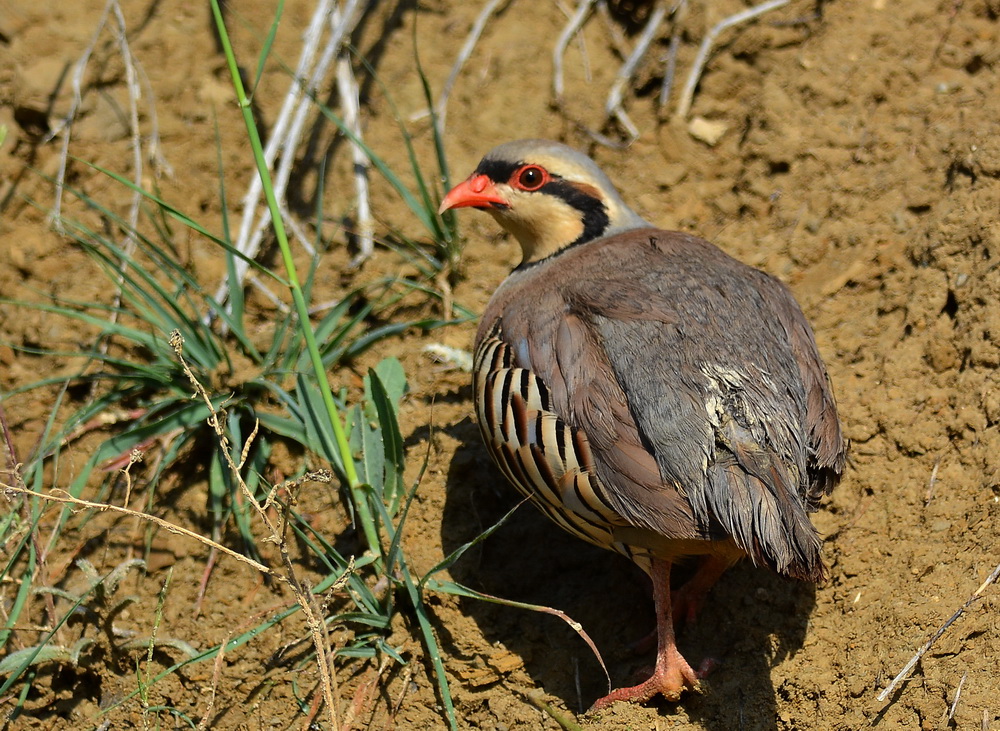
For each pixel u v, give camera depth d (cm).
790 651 908
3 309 1193
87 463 1070
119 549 1055
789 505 782
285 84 1308
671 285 897
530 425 860
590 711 887
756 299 901
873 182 1166
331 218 1259
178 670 970
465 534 1017
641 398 823
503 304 987
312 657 938
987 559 883
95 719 973
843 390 1048
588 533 880
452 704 910
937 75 1205
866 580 929
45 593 995
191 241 1235
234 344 1158
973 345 998
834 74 1222
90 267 1209
